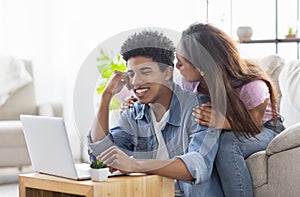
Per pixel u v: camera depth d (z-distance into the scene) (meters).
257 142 2.54
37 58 5.33
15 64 4.87
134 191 2.10
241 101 2.46
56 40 5.38
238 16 5.16
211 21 5.32
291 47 4.75
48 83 5.35
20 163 4.29
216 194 2.44
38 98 5.32
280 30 4.82
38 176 2.18
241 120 2.46
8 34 5.26
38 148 2.19
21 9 5.29
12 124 4.34
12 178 4.39
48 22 5.35
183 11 5.52
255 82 2.53
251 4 5.07
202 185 2.39
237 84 2.51
